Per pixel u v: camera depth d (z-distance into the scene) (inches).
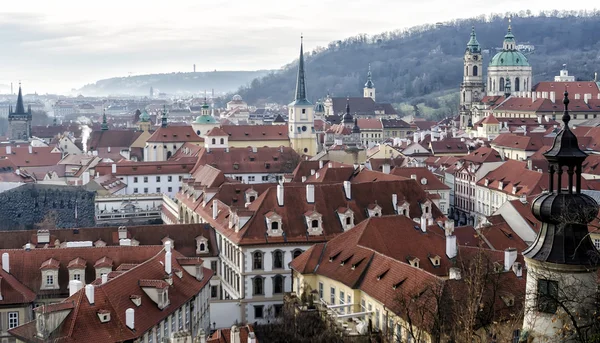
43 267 4552.2
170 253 4399.6
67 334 3523.6
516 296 3073.3
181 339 3314.5
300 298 4672.7
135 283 4023.1
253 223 5777.6
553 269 1656.0
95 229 5851.4
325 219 5915.4
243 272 5644.7
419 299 3472.0
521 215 6146.7
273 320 5068.9
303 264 4864.7
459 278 3528.5
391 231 4822.8
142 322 3779.5
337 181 7436.0
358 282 4261.8
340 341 3624.5
